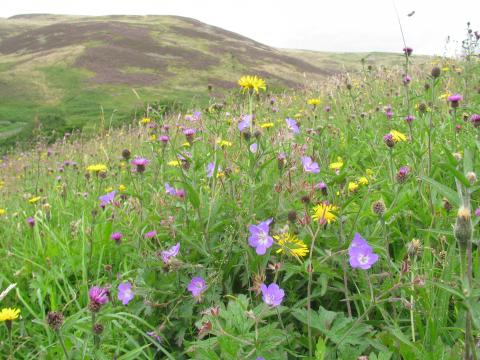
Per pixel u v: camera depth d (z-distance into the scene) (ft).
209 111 13.21
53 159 24.48
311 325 5.95
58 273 8.90
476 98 16.52
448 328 5.55
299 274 7.60
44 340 7.60
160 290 7.68
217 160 8.71
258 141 8.60
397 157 11.41
